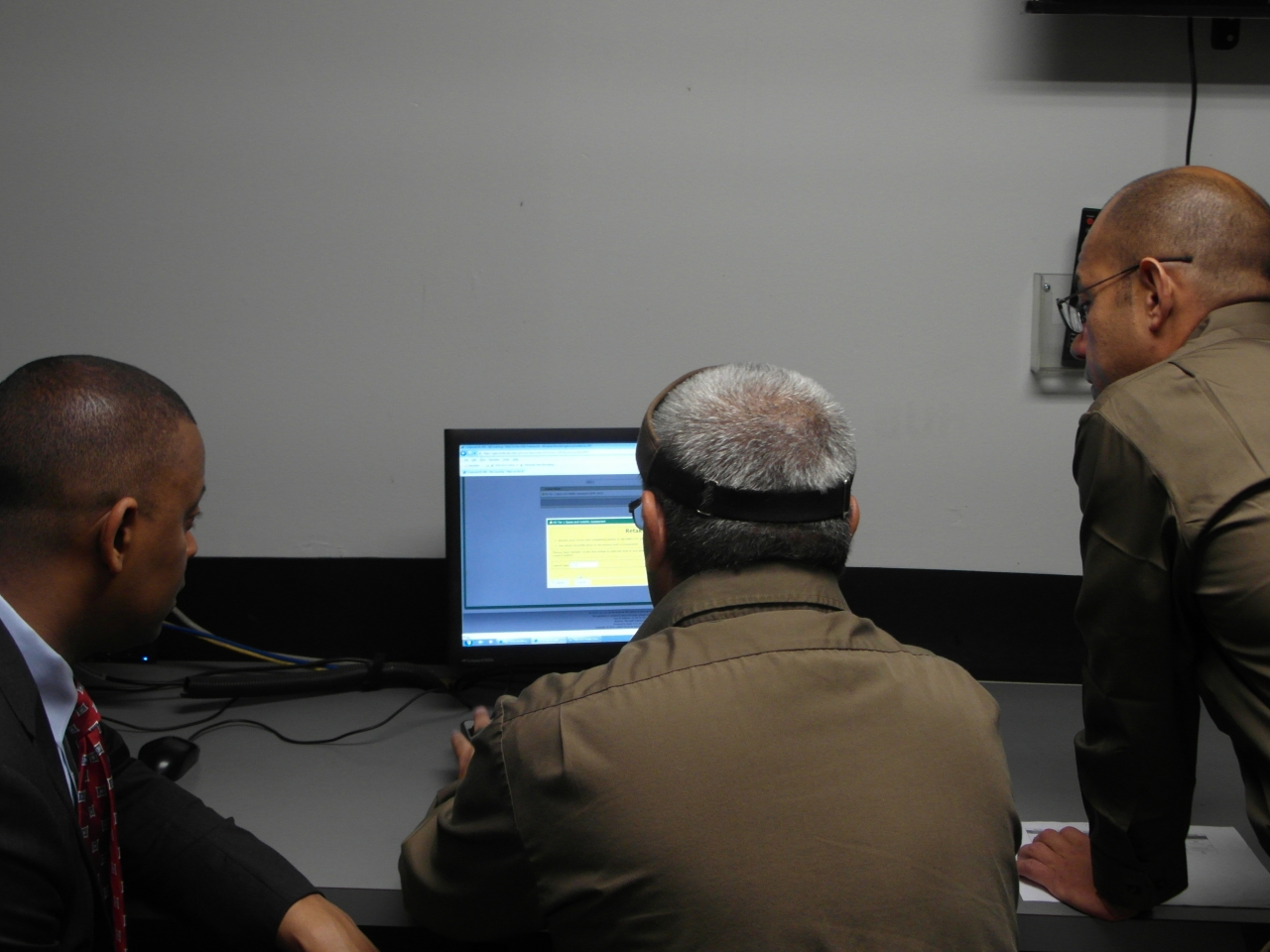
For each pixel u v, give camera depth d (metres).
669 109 1.53
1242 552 0.80
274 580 1.61
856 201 1.54
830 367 1.58
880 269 1.56
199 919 0.98
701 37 1.52
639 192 1.55
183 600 1.61
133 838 1.01
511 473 1.47
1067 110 1.51
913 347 1.57
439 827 0.85
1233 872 1.07
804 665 0.73
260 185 1.56
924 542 1.61
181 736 1.38
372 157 1.55
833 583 0.80
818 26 1.51
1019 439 1.58
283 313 1.59
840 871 0.65
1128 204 1.01
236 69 1.54
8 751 0.72
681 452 0.78
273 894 0.97
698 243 1.56
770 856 0.65
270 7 1.52
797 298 1.57
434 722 1.44
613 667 0.76
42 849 0.73
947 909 0.65
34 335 1.60
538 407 1.61
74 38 1.53
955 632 1.61
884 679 0.74
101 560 0.81
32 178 1.56
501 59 1.53
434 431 1.61
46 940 0.75
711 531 0.77
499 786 0.76
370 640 1.62
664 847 0.66
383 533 1.63
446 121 1.54
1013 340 1.56
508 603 1.48
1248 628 0.80
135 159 1.56
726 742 0.69
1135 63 1.49
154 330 1.60
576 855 0.70
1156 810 0.94
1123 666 0.92
